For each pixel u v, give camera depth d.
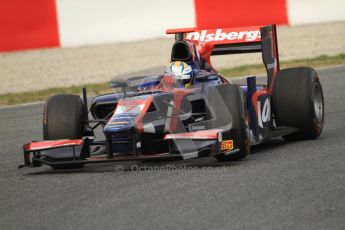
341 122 35.28
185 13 72.62
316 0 77.31
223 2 70.38
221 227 17.59
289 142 30.86
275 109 30.69
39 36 74.00
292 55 63.94
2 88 58.81
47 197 22.12
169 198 20.69
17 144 35.16
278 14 74.56
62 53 72.31
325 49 65.31
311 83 30.17
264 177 22.78
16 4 72.44
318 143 29.53
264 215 18.42
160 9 74.44
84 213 19.70
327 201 19.45
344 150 27.12
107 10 75.38
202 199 20.33
